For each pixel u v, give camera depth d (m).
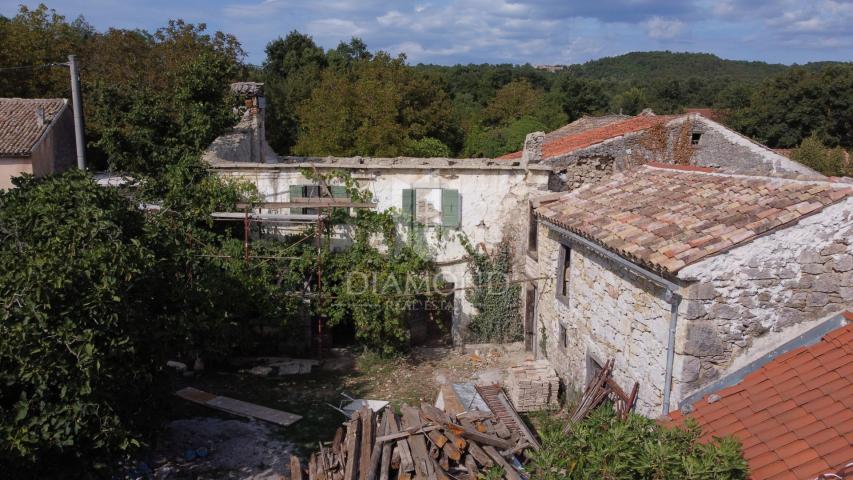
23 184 8.31
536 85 70.12
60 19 35.66
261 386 13.27
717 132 19.08
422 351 15.84
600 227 9.72
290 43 52.75
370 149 30.45
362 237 15.15
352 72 44.81
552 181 17.95
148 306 8.50
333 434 10.98
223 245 14.29
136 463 9.31
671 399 7.58
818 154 29.86
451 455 8.54
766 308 7.31
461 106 53.16
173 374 13.73
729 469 5.09
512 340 16.14
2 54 29.83
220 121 17.41
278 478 8.89
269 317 14.42
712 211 8.31
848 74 38.03
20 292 6.31
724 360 7.33
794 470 5.55
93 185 8.19
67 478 7.30
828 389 6.38
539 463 6.09
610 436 5.72
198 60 17.48
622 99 59.31
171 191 14.05
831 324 7.25
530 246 15.38
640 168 12.26
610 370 9.58
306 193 15.15
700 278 7.17
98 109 17.19
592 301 10.41
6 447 6.21
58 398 6.95
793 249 7.23
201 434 10.65
